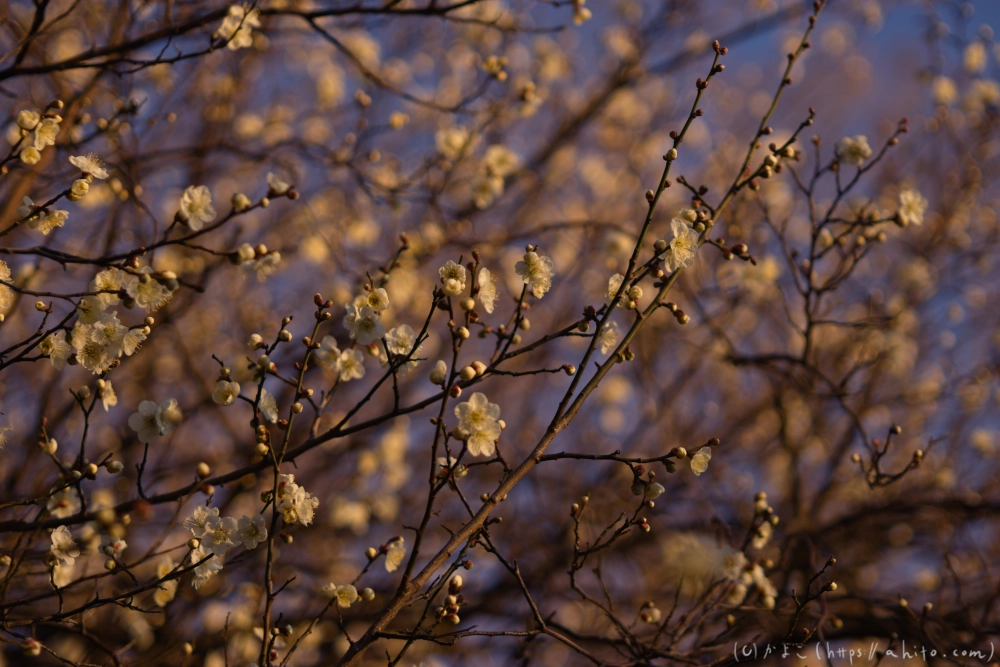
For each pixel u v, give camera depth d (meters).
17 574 3.57
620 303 3.26
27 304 5.64
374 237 6.59
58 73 4.54
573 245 8.03
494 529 7.31
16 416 5.86
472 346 8.14
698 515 7.11
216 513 2.98
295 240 7.04
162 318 5.83
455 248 7.36
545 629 3.06
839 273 5.27
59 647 5.10
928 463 7.50
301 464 7.08
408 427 7.00
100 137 4.61
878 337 7.29
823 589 3.43
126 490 5.59
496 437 3.00
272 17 5.89
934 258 8.45
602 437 8.74
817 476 8.20
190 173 6.31
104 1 5.38
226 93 6.59
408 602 2.96
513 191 8.16
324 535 7.18
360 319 3.12
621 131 9.63
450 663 6.42
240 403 6.71
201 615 5.59
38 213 3.04
